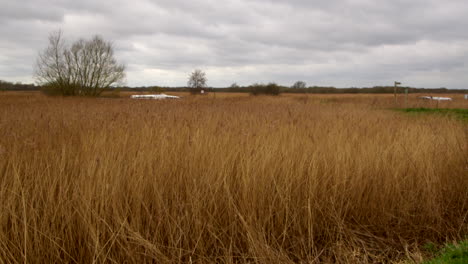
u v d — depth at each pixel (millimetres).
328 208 4047
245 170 4086
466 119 13320
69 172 3713
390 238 4043
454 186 4926
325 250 3695
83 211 3076
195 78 41094
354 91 96062
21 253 2787
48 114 9102
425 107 22641
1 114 9055
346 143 5562
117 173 3535
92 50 35312
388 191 4461
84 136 5379
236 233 3541
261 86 47656
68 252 3062
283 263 3314
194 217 3473
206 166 4105
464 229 4156
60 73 34906
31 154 4117
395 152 5410
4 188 3225
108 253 3004
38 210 3162
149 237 3330
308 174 4223
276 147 4926
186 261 3285
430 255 3693
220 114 9219
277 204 3906
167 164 4000
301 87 90188
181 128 6184
